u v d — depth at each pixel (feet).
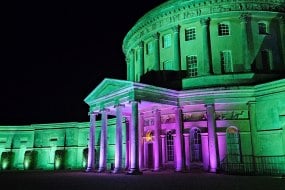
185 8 109.81
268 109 89.92
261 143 90.27
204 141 96.07
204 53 105.09
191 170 96.02
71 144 160.97
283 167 82.48
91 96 113.19
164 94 97.04
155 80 114.32
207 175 79.36
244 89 94.17
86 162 154.61
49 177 84.33
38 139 166.30
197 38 108.37
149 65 121.60
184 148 98.17
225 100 95.14
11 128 170.09
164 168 102.68
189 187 49.32
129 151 120.78
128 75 144.36
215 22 107.55
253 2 106.42
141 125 113.19
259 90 92.79
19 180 74.79
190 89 102.63
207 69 104.06
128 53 144.97
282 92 86.79
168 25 113.70
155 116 104.47
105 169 104.58
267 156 84.79
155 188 48.49
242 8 105.70
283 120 85.81
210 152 92.79
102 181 64.28
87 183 60.44
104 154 104.83
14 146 169.07
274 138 87.51
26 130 170.09
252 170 87.20
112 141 142.31
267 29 107.76
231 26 106.42
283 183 54.75
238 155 92.38
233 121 94.32
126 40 142.00
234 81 100.83
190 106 99.66
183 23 110.93
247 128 93.40
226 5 106.22
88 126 161.38
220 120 95.40
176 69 108.99
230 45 104.88
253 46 104.12
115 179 69.26
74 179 73.15
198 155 97.66
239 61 103.55
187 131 98.99
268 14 106.52
